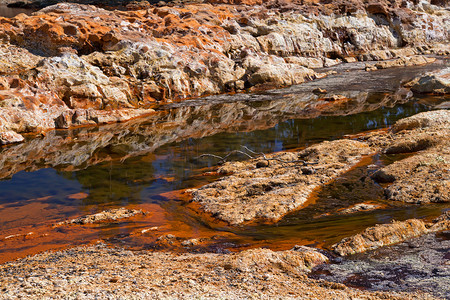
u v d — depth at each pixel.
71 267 6.55
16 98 17.75
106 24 25.28
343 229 7.77
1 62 20.91
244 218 8.94
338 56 33.50
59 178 12.55
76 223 9.33
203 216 9.41
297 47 31.55
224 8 33.69
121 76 21.95
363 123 16.94
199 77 23.98
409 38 36.78
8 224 9.47
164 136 16.66
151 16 29.50
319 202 9.42
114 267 6.46
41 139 16.67
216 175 12.21
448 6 43.97
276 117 18.72
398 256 6.52
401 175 10.06
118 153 14.76
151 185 11.66
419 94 21.83
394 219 7.92
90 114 18.92
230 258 6.52
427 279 5.66
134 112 19.91
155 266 6.51
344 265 6.41
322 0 37.38
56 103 18.84
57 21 24.06
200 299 5.05
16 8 55.03
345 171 11.13
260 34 31.61
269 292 5.38
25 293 5.20
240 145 14.99
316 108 19.94
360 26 35.19
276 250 7.25
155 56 23.27
